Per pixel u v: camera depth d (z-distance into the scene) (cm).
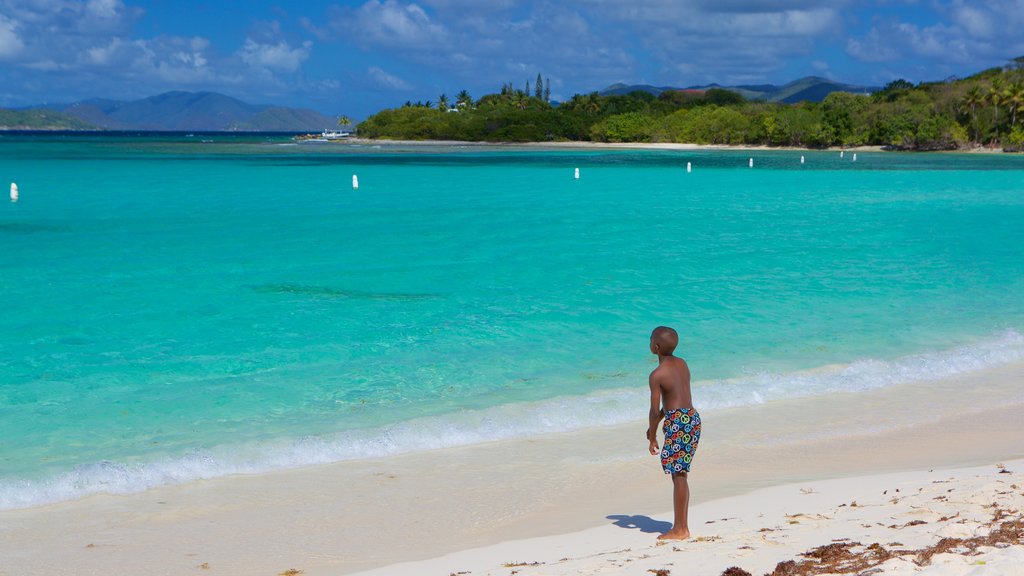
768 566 584
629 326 1731
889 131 16312
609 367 1432
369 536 787
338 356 1481
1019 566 503
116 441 1063
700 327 1731
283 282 2197
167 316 1773
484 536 779
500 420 1165
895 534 644
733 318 1814
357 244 2986
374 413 1189
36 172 8100
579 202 4972
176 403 1218
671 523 771
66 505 874
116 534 798
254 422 1144
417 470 986
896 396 1309
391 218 3959
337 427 1129
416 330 1677
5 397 1226
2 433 1084
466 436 1105
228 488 926
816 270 2448
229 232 3328
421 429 1121
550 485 930
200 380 1330
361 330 1672
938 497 764
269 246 2914
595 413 1200
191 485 934
